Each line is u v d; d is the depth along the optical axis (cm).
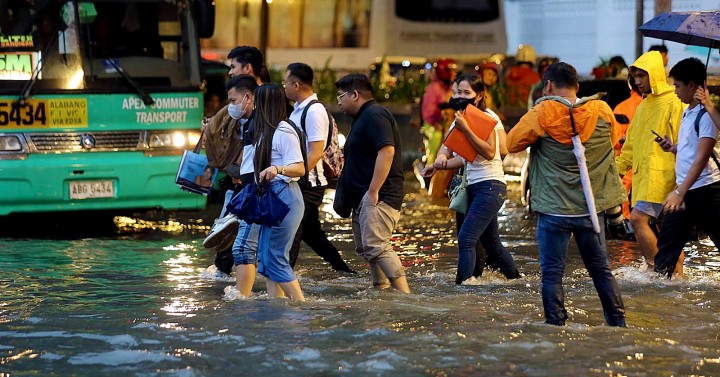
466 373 1223
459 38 5419
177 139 2406
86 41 2345
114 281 1809
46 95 2302
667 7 2494
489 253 1816
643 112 1816
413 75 4697
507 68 4562
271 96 1520
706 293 1688
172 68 2419
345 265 1889
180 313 1534
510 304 1600
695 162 1641
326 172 1739
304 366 1252
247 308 1552
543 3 8481
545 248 1434
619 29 7931
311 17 5506
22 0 2308
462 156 1678
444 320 1482
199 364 1266
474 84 1705
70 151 2320
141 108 2373
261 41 3928
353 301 1609
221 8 5703
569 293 1698
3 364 1274
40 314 1543
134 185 2362
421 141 3984
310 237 1870
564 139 1398
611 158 1427
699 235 2342
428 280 1823
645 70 1786
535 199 1427
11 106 2275
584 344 1345
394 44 5288
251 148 1537
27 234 2386
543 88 1453
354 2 5378
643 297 1653
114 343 1367
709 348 1338
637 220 1817
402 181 1670
